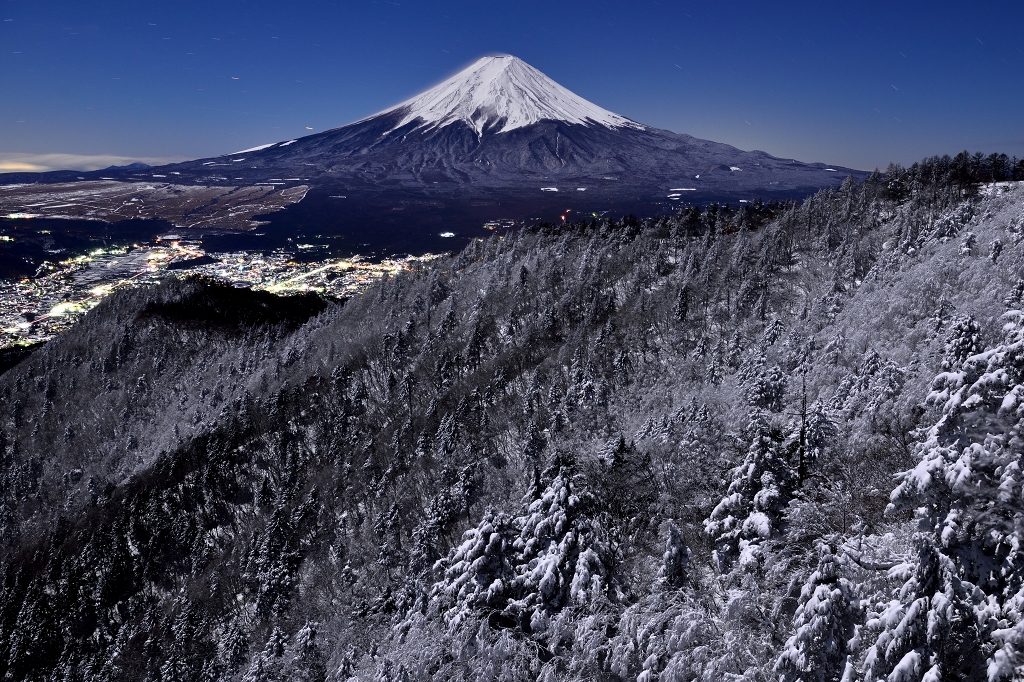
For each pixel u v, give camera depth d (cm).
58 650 6731
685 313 8056
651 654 2753
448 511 5916
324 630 5016
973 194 9519
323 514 7056
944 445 2200
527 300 10688
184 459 9000
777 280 8731
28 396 12262
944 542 2086
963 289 5478
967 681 2014
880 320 5709
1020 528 2091
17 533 9219
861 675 2053
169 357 13062
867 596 2394
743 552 3122
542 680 2919
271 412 9575
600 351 7900
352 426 8969
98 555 7488
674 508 4094
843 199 10950
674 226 12644
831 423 3894
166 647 6066
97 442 11156
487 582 3488
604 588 3269
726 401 5541
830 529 3059
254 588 6331
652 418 6072
